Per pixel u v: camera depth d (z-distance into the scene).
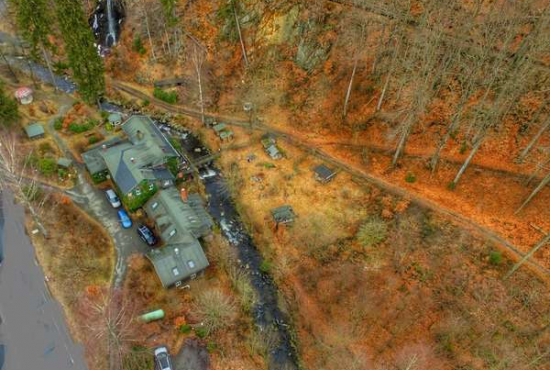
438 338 44.91
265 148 65.00
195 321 46.44
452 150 58.38
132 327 44.81
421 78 58.88
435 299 47.12
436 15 60.19
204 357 44.22
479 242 50.16
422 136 60.22
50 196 56.09
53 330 44.53
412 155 59.94
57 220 53.47
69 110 68.50
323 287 50.59
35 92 70.62
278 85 70.69
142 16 77.06
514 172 54.41
